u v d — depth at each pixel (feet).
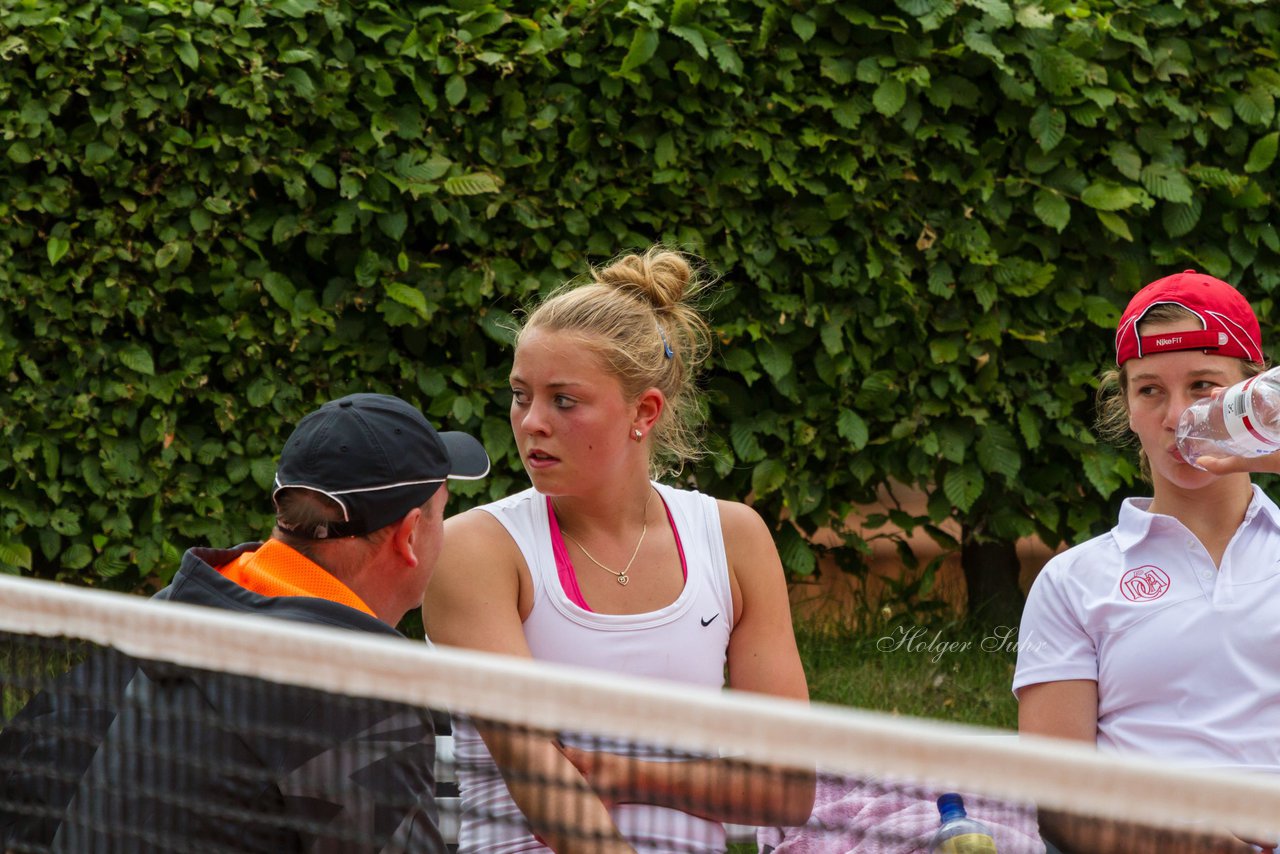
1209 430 31.17
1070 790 14.66
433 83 60.13
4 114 55.47
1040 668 32.71
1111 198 63.52
